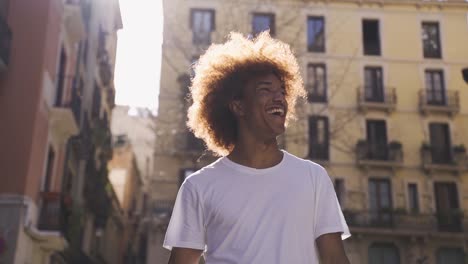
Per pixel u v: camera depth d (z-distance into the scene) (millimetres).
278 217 2250
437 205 28922
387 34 30594
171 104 27078
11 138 13703
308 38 29891
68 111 15836
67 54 18094
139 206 47000
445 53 30625
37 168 14562
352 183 28422
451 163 28984
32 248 14719
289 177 2342
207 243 2330
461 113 29859
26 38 14344
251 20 27672
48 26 14633
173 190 26797
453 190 29078
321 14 30172
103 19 27203
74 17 17094
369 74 30156
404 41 30625
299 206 2285
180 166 27016
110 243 33812
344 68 29750
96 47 25359
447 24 30938
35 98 14000
